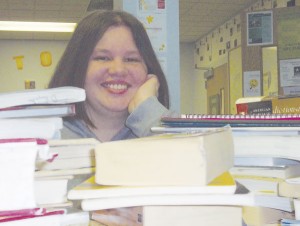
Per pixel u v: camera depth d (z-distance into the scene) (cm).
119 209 44
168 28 116
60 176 41
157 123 75
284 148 49
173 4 117
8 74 644
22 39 648
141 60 85
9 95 41
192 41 708
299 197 45
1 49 644
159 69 88
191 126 53
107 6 127
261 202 48
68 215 47
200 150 37
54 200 41
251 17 166
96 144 42
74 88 43
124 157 39
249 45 169
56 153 41
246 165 52
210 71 609
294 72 163
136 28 85
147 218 39
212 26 610
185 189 38
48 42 656
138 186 39
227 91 564
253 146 50
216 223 41
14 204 37
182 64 718
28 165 37
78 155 45
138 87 84
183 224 40
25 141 37
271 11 164
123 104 82
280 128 50
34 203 37
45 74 652
